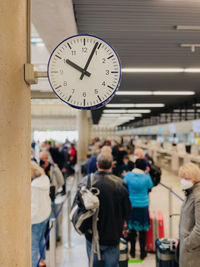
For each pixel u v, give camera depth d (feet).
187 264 7.21
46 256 12.60
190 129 38.29
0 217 3.92
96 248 7.52
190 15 12.59
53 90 4.82
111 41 15.83
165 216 17.46
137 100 40.27
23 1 4.44
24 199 4.36
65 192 23.30
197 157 30.73
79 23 13.44
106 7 11.87
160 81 26.12
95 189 7.70
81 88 4.85
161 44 16.30
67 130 51.62
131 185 11.81
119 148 24.52
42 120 51.60
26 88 4.52
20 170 4.23
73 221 7.36
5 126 3.97
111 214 7.65
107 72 4.87
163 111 56.80
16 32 4.19
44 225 11.05
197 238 6.89
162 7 11.86
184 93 33.24
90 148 48.39
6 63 4.00
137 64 20.36
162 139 62.18
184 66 20.88
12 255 4.05
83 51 4.88
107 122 102.27
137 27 13.91
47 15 11.81
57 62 4.85
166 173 39.93
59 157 21.38
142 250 11.87
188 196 7.54
